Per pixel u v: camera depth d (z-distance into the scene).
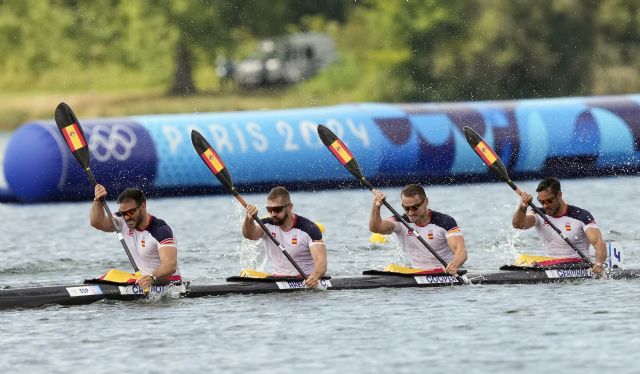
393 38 193.75
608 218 81.50
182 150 101.06
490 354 38.22
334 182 106.12
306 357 38.34
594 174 113.50
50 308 47.50
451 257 53.12
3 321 45.03
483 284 52.38
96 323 44.41
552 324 42.81
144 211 49.22
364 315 45.16
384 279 51.91
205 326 43.53
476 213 85.62
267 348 39.75
